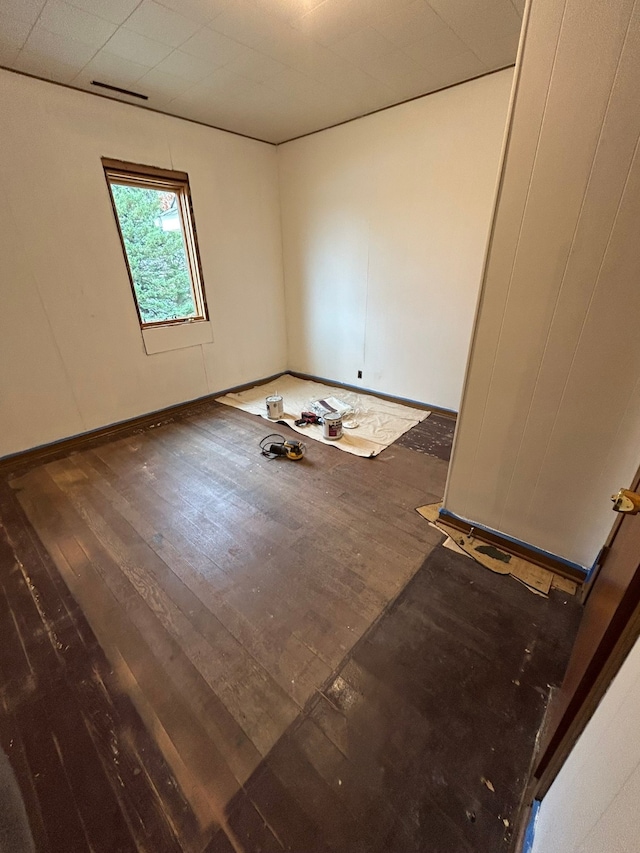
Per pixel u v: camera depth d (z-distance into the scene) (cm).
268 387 403
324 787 95
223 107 265
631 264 110
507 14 170
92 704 114
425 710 111
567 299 123
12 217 223
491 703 112
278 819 89
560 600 146
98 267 265
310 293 388
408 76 227
